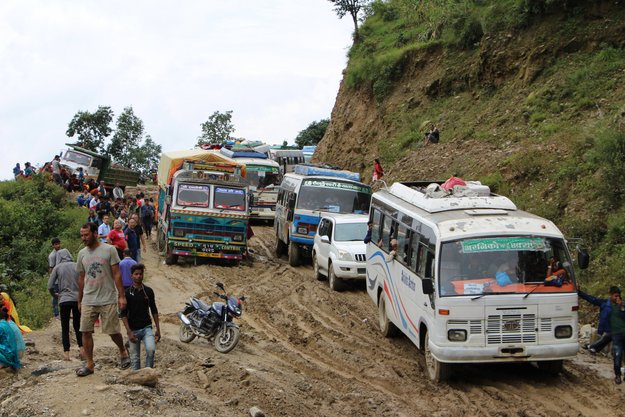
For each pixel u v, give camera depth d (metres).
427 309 12.56
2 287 13.52
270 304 18.92
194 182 24.67
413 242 13.90
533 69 29.38
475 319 11.80
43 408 8.81
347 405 11.00
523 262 12.16
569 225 18.59
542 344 11.87
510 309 11.82
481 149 27.20
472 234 12.30
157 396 9.56
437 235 12.39
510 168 23.20
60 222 28.56
